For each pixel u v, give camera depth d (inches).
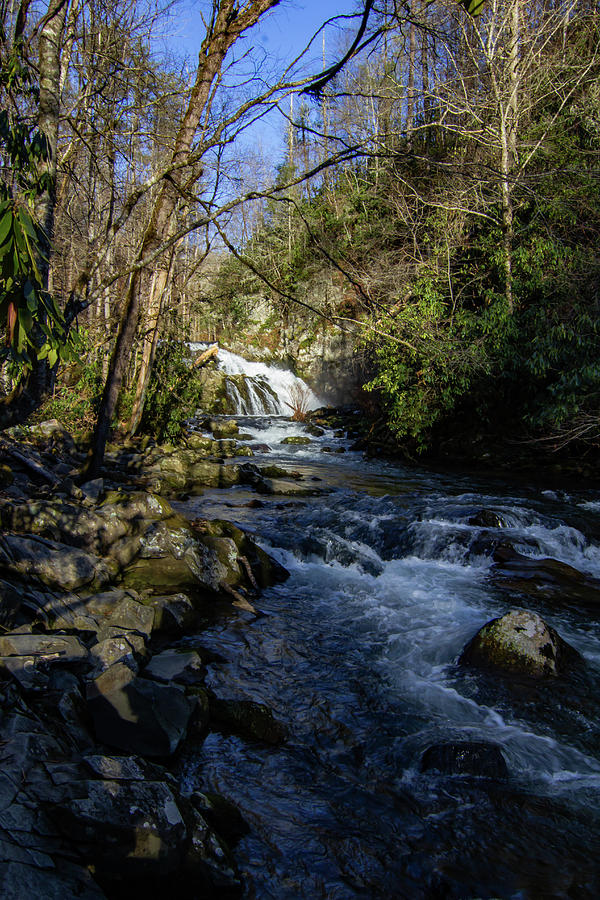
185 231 196.4
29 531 231.8
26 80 155.3
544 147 565.6
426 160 215.6
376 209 864.3
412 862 118.6
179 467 486.3
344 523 347.3
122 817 102.8
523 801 137.7
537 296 570.3
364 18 152.0
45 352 80.7
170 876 101.9
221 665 192.1
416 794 138.6
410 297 625.9
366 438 730.2
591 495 464.8
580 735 165.2
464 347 535.8
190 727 150.4
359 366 1000.9
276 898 107.6
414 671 196.9
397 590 268.2
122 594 215.3
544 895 111.6
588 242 559.5
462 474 564.7
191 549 251.1
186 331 649.0
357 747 155.6
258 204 964.6
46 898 86.0
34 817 99.1
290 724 163.6
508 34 612.4
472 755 147.9
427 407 612.4
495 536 319.0
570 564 310.5
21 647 154.9
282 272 924.6
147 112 378.3
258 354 1162.0
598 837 127.4
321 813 130.8
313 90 189.0
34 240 67.0
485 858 120.5
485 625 209.6
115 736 137.3
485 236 609.9
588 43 682.2
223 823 121.4
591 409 520.7
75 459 448.1
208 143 216.4
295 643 213.0
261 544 310.7
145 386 550.3
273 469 524.4
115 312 534.3
